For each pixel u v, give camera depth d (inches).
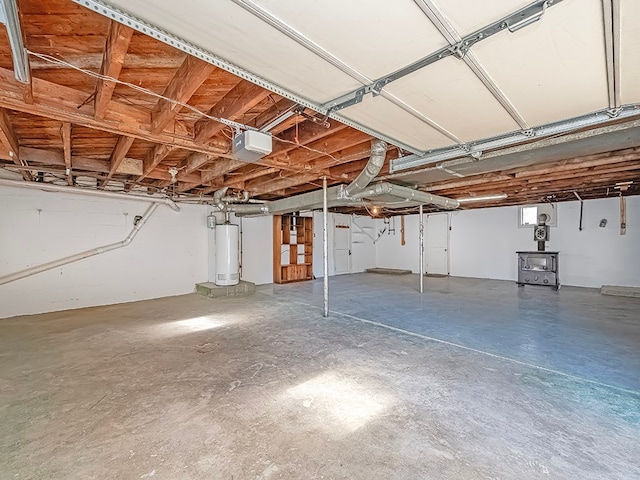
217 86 90.4
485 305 210.8
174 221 255.1
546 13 45.8
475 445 68.9
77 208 211.2
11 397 91.2
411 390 94.1
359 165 165.3
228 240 251.0
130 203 233.1
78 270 210.8
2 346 134.3
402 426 76.1
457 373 105.6
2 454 66.8
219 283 252.5
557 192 248.7
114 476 60.4
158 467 62.7
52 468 62.6
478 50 55.4
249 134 98.9
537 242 309.3
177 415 81.4
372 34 51.9
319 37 52.9
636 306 205.3
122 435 73.2
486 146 105.6
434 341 138.6
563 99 74.4
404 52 56.9
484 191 247.9
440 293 257.6
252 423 77.7
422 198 208.2
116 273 225.9
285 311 196.7
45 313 194.5
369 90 69.9
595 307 203.0
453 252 375.6
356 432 73.9
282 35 52.5
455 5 44.8
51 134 131.5
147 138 108.4
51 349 130.4
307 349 129.3
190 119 110.7
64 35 67.1
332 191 196.5
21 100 81.5
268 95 84.8
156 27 51.1
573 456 65.1
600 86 67.8
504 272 336.5
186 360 118.3
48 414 82.2
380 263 446.0
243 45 55.6
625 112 79.4
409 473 60.8
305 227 352.5
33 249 195.5
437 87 69.0
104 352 126.8
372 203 233.3
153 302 225.6
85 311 198.8
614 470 61.2
